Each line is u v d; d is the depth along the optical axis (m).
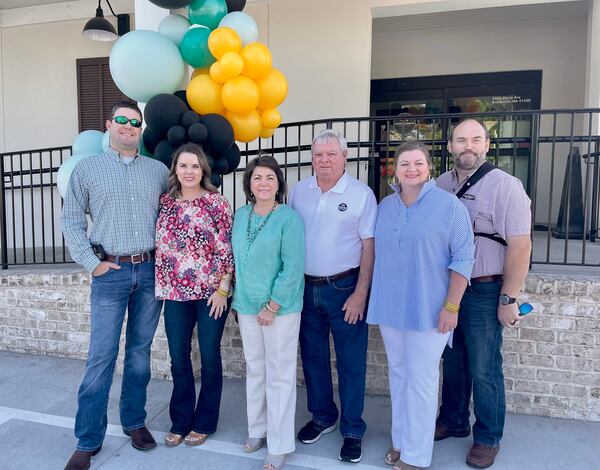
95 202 2.48
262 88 2.94
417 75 6.78
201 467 2.53
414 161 2.28
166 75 2.84
